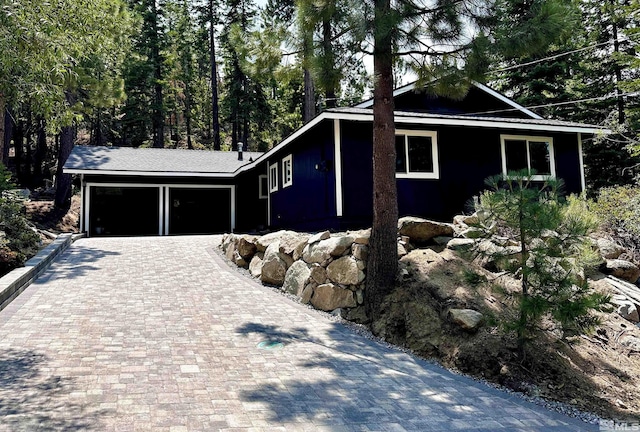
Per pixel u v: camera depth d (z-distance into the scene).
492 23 6.14
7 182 10.52
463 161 11.36
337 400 3.86
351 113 9.64
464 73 6.49
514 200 4.62
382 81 6.63
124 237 15.30
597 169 18.97
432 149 11.09
